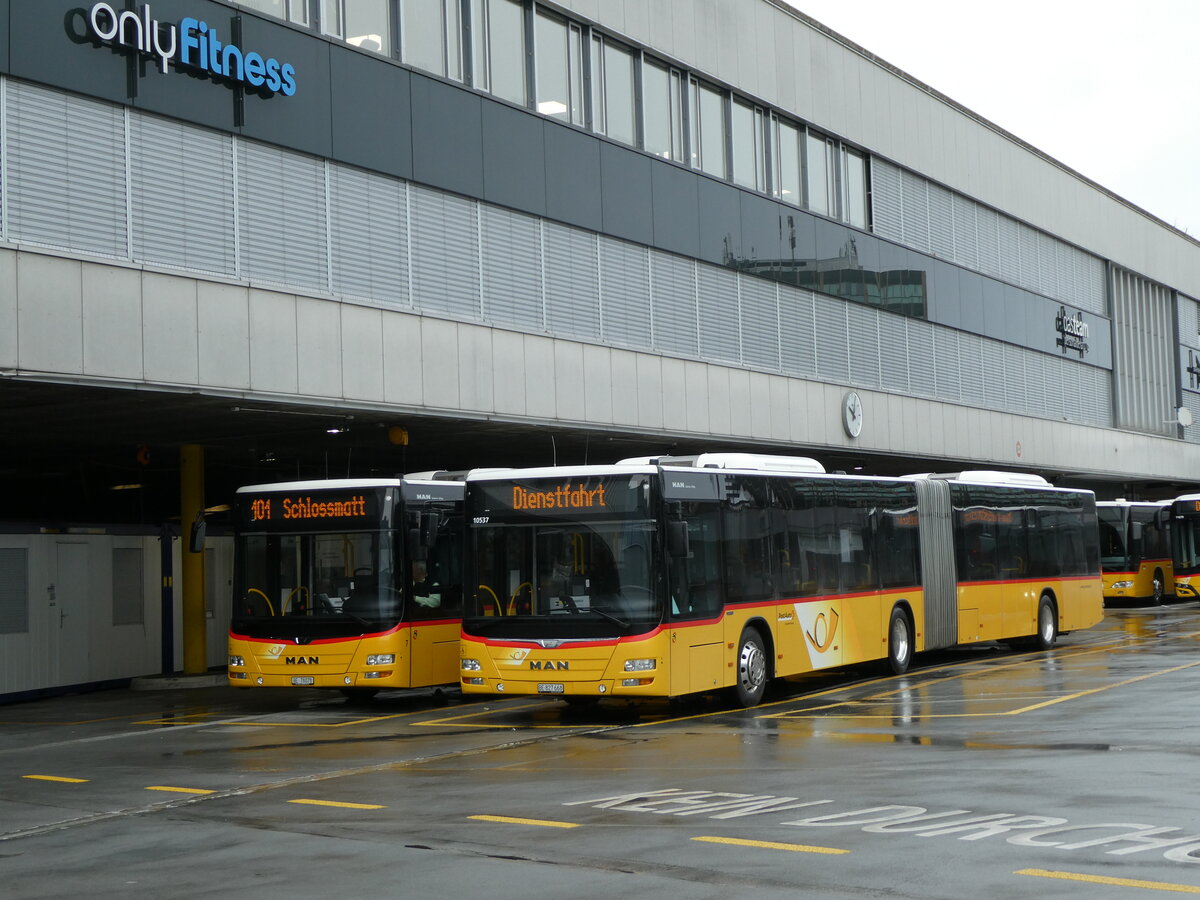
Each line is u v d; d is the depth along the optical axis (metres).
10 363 17.88
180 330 19.94
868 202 38.94
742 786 12.18
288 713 21.05
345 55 23.80
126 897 8.69
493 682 18.06
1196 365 61.69
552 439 28.88
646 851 9.45
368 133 24.11
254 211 22.19
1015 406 46.31
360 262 23.86
